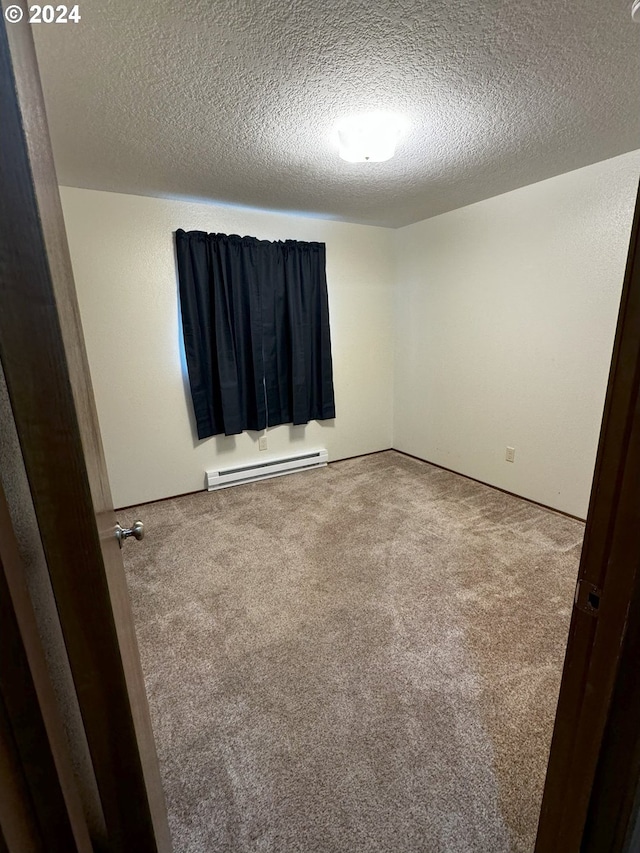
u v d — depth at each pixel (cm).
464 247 331
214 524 287
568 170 251
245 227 324
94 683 65
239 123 181
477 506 306
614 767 58
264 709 147
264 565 237
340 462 411
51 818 55
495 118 184
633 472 51
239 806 118
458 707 145
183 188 268
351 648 174
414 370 402
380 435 439
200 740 136
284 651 173
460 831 110
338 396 400
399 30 127
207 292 313
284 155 216
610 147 218
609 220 241
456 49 136
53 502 56
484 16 121
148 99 161
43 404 53
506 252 300
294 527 280
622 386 52
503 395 321
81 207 271
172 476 332
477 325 332
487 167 242
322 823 113
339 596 208
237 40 129
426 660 166
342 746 133
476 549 248
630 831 60
